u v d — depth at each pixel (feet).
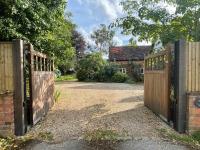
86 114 27.61
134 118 25.45
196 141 18.24
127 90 53.42
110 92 49.16
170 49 22.11
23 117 19.84
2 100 19.44
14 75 19.45
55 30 33.83
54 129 21.45
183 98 19.95
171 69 22.18
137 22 35.27
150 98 29.99
